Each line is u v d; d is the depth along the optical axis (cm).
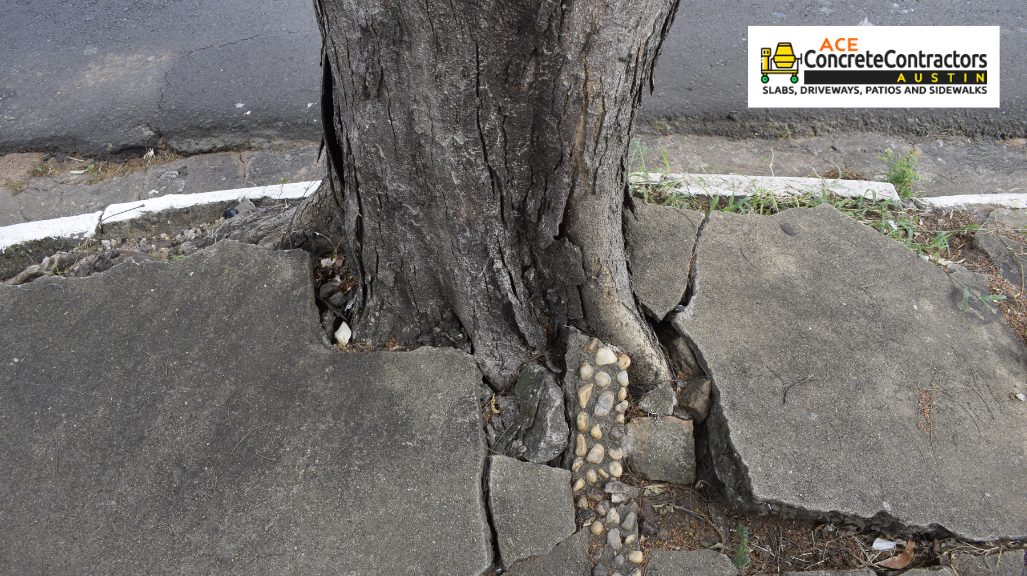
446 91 186
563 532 211
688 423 240
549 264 232
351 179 222
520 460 226
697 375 252
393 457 219
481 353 246
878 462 223
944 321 267
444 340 254
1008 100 423
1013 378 250
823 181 348
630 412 242
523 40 176
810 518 218
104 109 422
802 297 271
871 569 209
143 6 516
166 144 403
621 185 233
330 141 226
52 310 259
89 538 205
